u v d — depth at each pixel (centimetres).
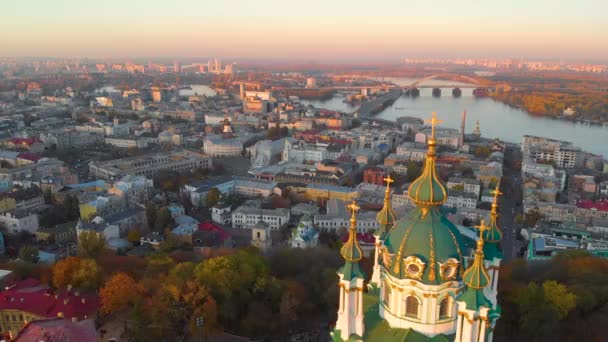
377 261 15238
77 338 18338
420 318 12131
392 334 12369
